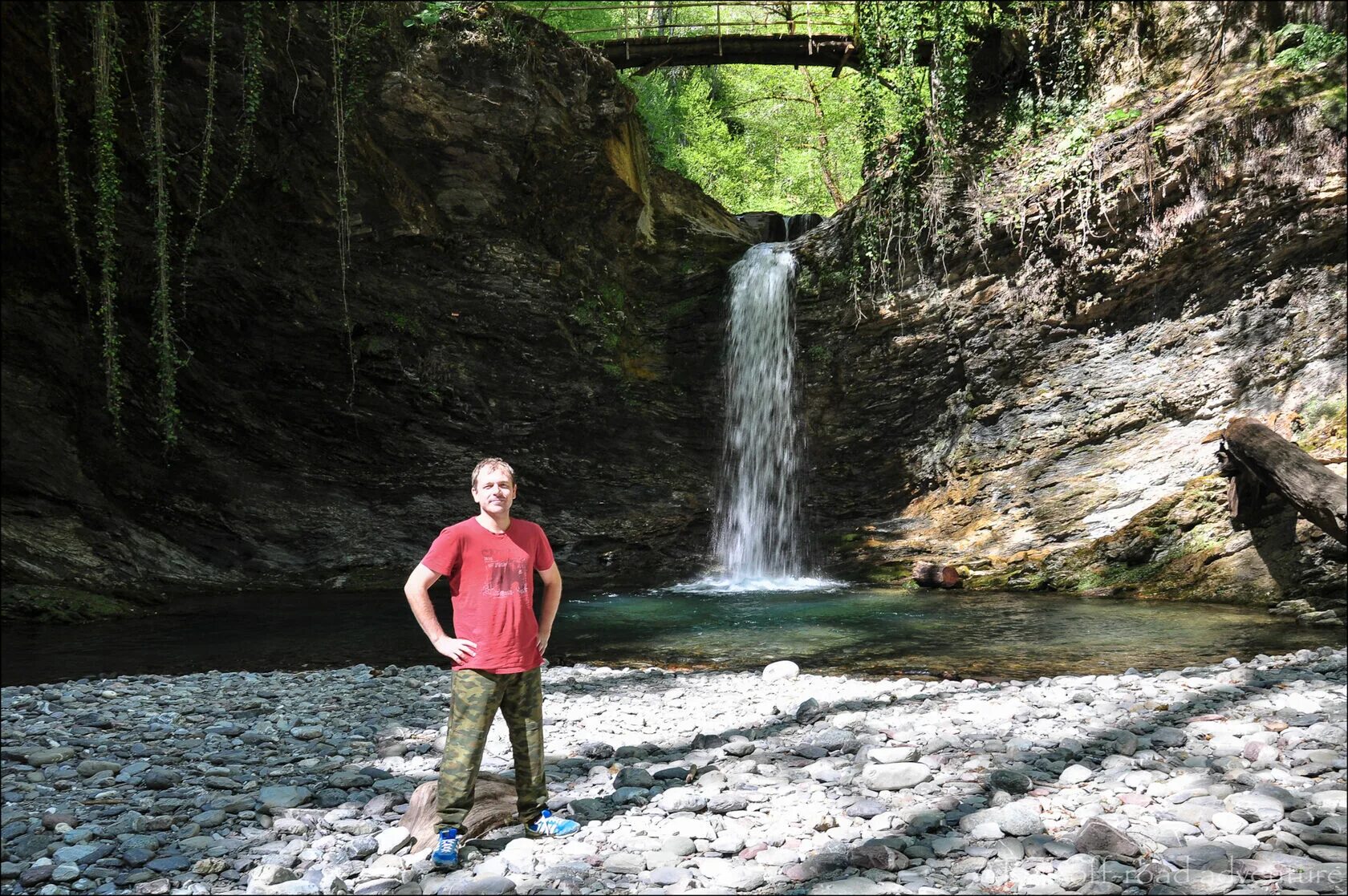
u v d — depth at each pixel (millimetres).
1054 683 7406
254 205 16953
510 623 3969
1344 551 11250
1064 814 4125
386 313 18156
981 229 17219
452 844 3854
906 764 4754
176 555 16828
